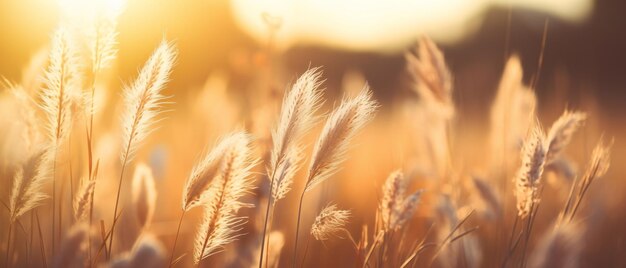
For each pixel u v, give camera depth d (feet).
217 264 10.43
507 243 10.22
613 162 23.77
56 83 7.20
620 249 13.83
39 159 7.26
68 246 7.38
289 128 6.53
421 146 12.95
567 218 7.94
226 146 6.60
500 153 12.32
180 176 15.15
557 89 15.28
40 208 11.64
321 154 6.70
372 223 15.51
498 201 10.46
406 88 21.20
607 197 15.74
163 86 6.95
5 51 11.40
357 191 16.97
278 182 6.70
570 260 5.97
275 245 8.88
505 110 12.41
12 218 7.36
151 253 7.46
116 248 10.21
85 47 7.26
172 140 17.54
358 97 6.72
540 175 7.58
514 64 12.59
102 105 9.60
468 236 10.82
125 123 6.93
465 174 12.89
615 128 29.68
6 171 8.55
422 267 10.93
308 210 12.62
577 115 8.33
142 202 8.70
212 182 6.56
